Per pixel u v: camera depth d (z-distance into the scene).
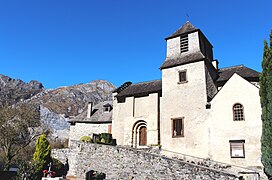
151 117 25.11
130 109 26.70
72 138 31.98
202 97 20.73
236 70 23.67
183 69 22.59
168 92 22.73
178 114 21.50
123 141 26.00
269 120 13.50
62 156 24.09
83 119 32.53
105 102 35.41
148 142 24.47
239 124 18.56
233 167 17.69
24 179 18.34
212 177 13.47
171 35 24.98
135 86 29.03
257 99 18.45
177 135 21.05
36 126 29.89
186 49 23.56
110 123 30.83
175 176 14.99
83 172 20.31
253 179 15.42
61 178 18.88
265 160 13.76
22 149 29.27
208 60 22.52
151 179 16.08
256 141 17.59
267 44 14.77
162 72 23.77
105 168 18.98
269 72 13.82
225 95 19.77
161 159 16.02
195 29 23.48
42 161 21.94
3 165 25.95
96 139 24.95
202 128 19.94
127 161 17.86
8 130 26.08
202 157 19.23
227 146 18.50
